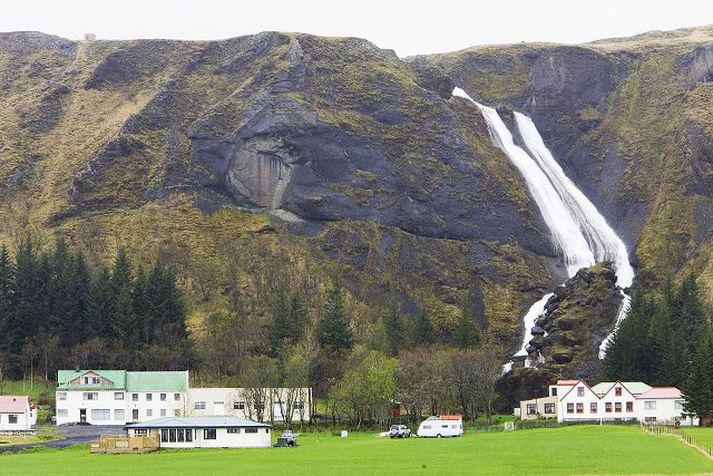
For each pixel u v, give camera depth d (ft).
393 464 630.33
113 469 624.59
